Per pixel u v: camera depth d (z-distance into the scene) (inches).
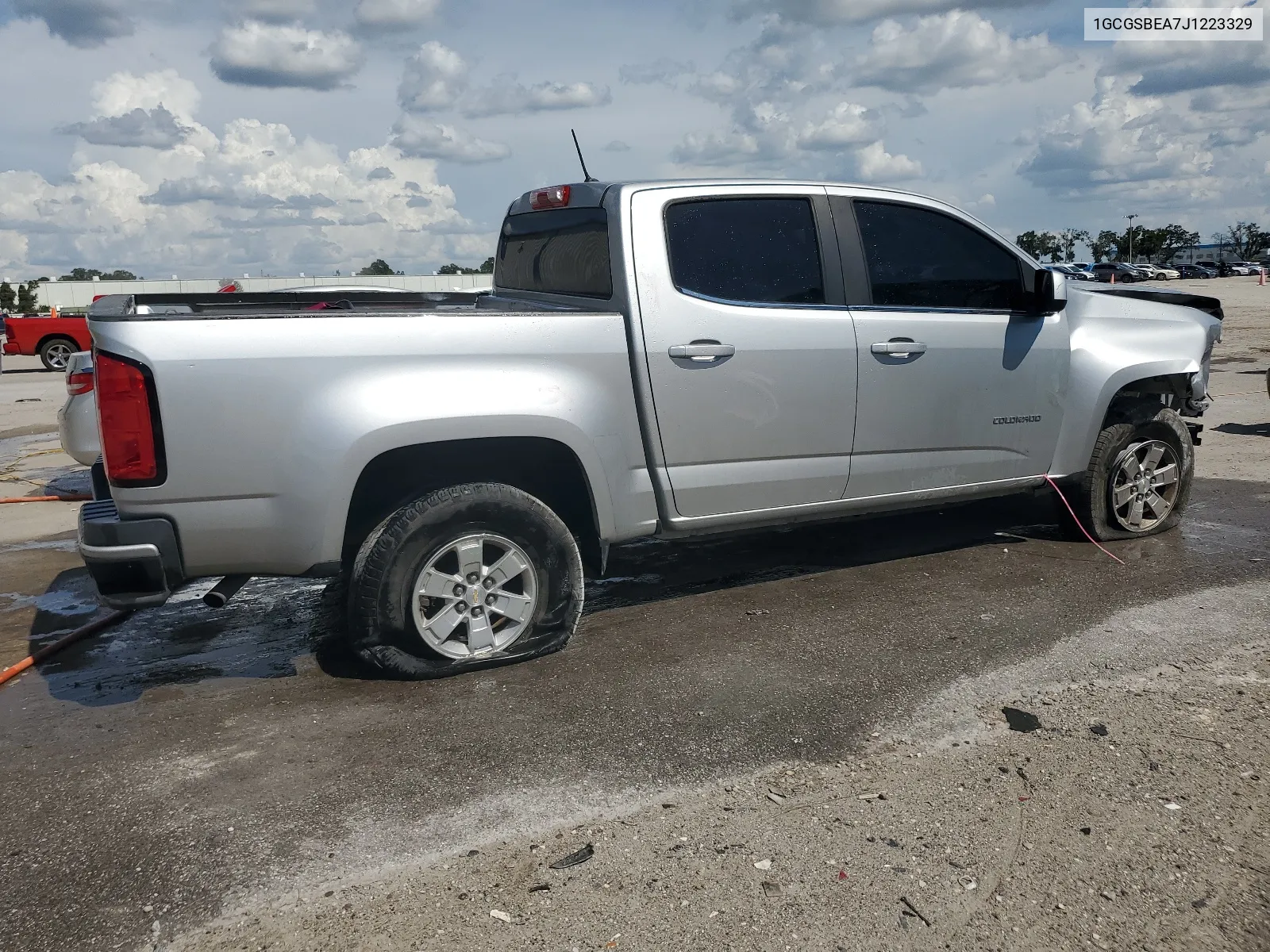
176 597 204.2
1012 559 205.2
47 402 623.5
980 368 188.1
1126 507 216.1
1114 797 111.5
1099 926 90.0
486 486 147.6
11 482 349.1
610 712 137.3
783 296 168.4
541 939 90.3
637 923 92.0
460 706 140.8
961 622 169.0
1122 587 184.5
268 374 132.7
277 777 122.0
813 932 90.0
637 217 157.9
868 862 100.6
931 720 132.3
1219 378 523.5
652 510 161.6
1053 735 126.5
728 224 165.5
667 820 109.6
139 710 145.1
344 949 89.7
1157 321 214.4
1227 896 93.7
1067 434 202.8
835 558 212.1
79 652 172.9
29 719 143.6
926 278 184.2
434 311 150.6
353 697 145.9
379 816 111.9
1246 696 136.0
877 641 161.6
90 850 106.9
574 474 160.7
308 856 104.4
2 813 115.3
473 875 100.2
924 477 186.1
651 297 156.2
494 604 152.2
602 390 152.9
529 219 193.0
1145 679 142.9
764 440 167.2
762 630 168.9
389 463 148.6
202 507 132.7
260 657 165.9
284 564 138.1
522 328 146.9
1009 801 111.2
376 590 143.3
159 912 95.8
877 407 177.0
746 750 125.4
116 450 129.4
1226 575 190.1
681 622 174.2
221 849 106.2
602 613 180.4
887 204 181.6
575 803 113.7
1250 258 4766.2
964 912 92.4
